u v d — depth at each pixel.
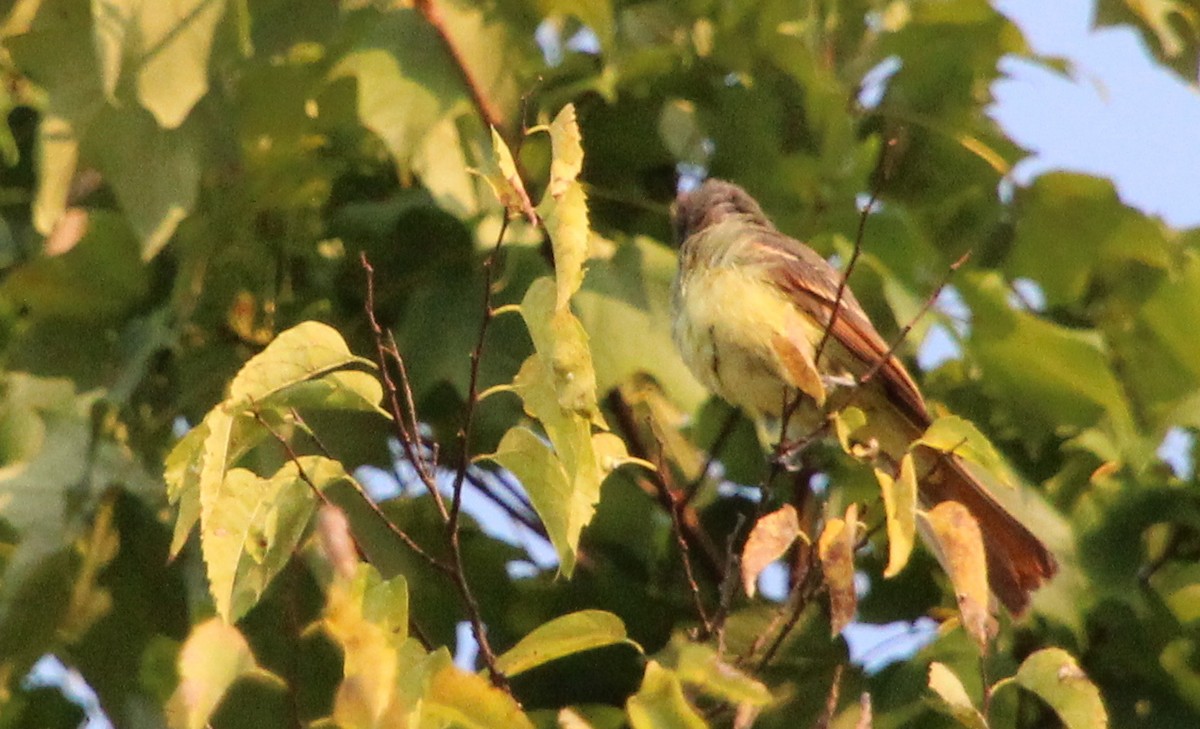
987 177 11.33
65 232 10.50
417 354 10.48
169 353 10.66
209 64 9.40
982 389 11.29
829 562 7.29
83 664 10.16
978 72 11.62
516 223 10.51
